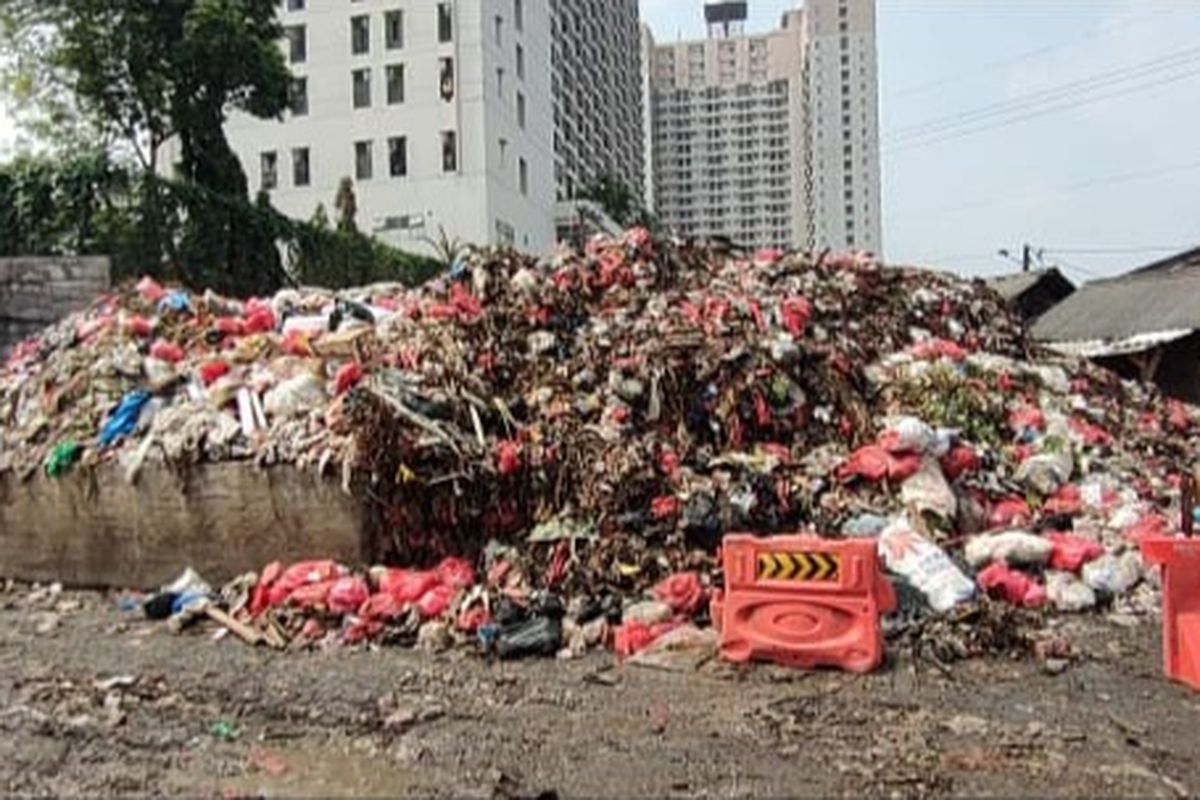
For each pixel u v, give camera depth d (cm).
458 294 859
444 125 3888
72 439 756
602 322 837
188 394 760
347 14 3969
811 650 517
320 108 3991
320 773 388
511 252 928
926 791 365
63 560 748
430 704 470
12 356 1066
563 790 369
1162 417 1120
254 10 2162
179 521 700
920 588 584
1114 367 1841
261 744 421
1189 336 1734
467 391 723
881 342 934
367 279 2366
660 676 510
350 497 650
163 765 397
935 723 437
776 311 873
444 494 653
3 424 836
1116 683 492
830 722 439
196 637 596
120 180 1697
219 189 2114
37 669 530
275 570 644
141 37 1995
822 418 785
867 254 1264
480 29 3875
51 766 396
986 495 728
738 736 424
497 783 376
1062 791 365
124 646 577
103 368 804
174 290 940
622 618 577
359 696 482
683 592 586
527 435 699
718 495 659
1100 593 617
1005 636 546
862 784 372
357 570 641
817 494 688
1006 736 421
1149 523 704
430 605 593
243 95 2211
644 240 970
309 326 836
